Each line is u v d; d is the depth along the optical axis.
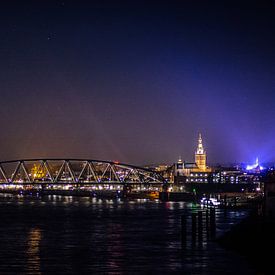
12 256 75.38
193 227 84.19
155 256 74.38
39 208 197.88
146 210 180.50
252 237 73.88
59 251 79.62
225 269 65.06
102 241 90.62
